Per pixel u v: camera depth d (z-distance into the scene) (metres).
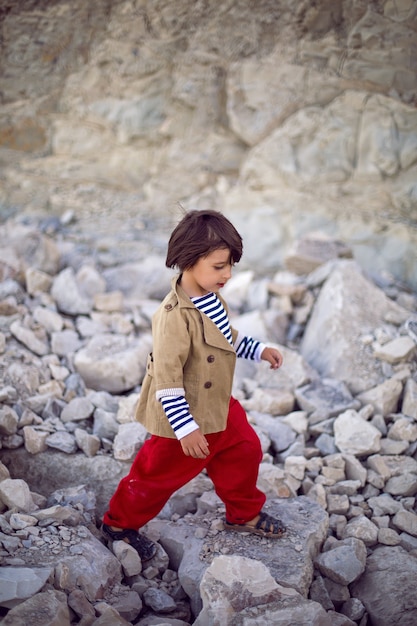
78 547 2.23
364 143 4.44
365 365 3.39
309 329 3.83
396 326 3.62
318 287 4.05
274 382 3.41
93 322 3.72
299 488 2.77
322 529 2.46
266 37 4.14
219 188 5.40
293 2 3.80
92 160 5.51
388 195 4.48
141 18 4.15
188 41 4.37
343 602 2.24
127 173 5.62
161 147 5.48
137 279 4.34
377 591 2.23
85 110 5.17
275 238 4.92
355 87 4.25
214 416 2.16
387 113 4.25
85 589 2.10
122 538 2.37
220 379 2.16
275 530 2.36
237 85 4.88
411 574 2.25
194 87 5.04
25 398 3.02
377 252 4.54
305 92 4.61
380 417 3.09
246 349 2.46
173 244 2.12
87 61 4.65
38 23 4.21
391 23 3.57
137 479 2.29
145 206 5.59
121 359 3.34
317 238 4.42
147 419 2.21
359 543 2.37
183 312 2.11
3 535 2.22
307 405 3.21
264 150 4.92
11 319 3.50
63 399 3.12
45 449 2.76
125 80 4.92
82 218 5.42
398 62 3.79
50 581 2.05
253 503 2.34
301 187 4.83
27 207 5.53
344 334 3.52
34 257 4.21
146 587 2.27
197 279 2.12
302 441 3.03
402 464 2.85
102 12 4.14
